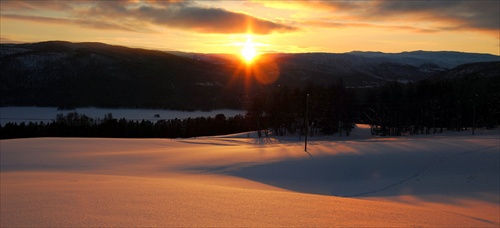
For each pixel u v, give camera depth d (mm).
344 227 7988
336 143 42719
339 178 25859
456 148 35062
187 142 56031
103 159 34625
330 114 77188
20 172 25938
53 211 8531
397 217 9555
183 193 11922
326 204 11016
